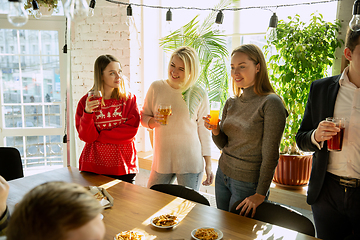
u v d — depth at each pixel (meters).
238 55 1.64
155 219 1.34
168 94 2.17
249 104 1.67
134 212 1.44
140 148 3.62
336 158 1.53
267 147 1.54
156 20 3.66
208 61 2.80
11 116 3.57
